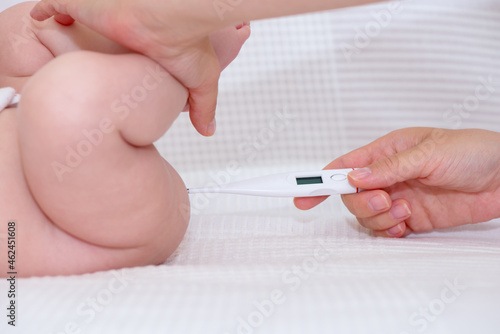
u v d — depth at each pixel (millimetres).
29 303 619
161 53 664
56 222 676
